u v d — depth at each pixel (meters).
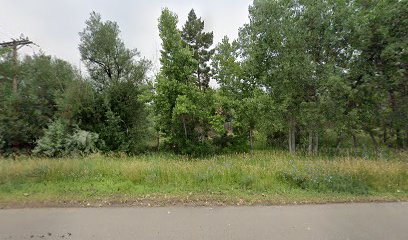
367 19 13.90
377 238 4.18
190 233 4.29
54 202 5.70
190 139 20.39
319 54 17.27
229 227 4.54
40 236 4.12
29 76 20.42
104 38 24.55
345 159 9.87
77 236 4.14
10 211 5.16
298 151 18.55
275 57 17.91
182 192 6.60
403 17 13.12
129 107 21.00
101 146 18.98
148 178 7.55
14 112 17.77
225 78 20.08
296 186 7.38
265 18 17.44
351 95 14.53
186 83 19.45
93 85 23.91
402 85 14.28
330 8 16.06
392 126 15.32
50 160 9.44
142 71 24.09
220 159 12.93
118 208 5.43
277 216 5.09
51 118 19.42
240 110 19.12
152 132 22.92
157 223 4.68
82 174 7.81
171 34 18.97
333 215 5.18
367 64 15.11
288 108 17.88
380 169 7.91
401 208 5.63
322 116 15.55
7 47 20.77
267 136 23.61
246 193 6.61
